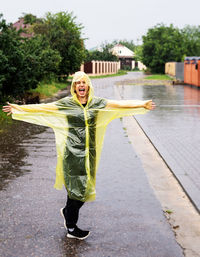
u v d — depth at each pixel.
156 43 64.06
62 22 32.62
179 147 7.83
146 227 4.02
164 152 7.34
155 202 4.76
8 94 12.91
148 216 4.32
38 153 7.33
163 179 5.75
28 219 4.20
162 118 12.16
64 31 30.97
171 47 62.78
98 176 5.85
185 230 3.97
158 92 23.28
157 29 65.12
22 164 6.50
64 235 3.83
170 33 65.31
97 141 3.70
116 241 3.71
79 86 3.50
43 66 15.54
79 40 32.09
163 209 4.54
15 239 3.73
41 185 5.37
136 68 112.88
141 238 3.77
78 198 3.60
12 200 4.78
